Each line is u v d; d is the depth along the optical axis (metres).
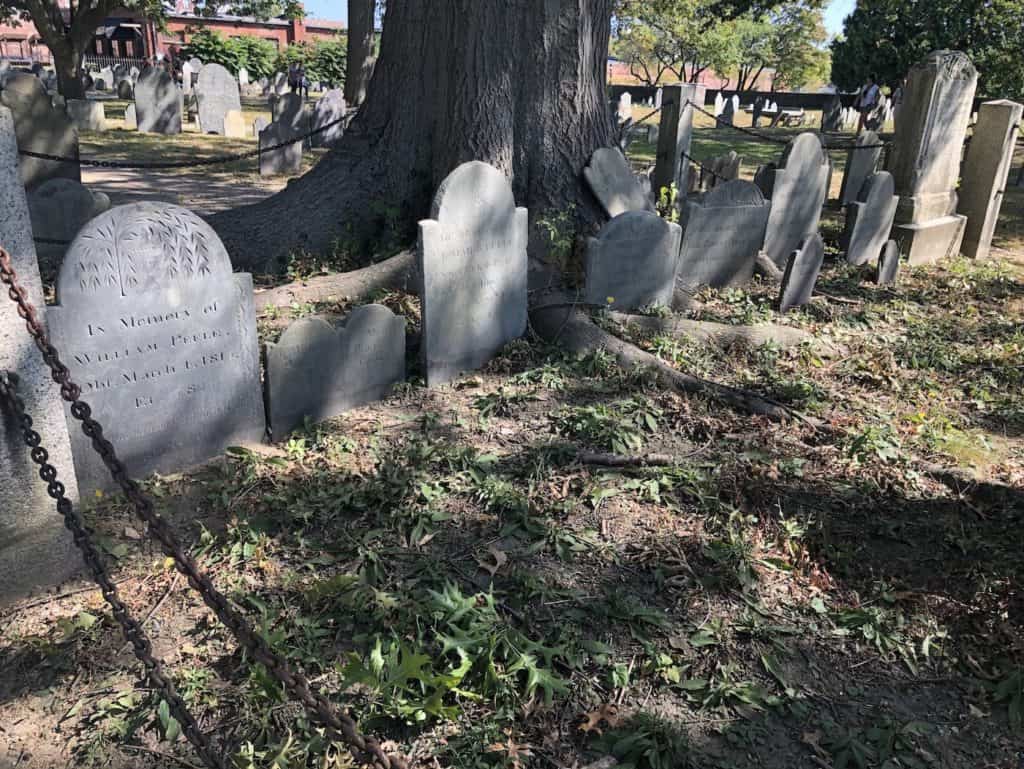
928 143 10.40
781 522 4.52
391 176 8.77
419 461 5.04
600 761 3.05
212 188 14.05
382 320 5.82
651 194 10.37
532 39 7.98
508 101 7.74
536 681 3.31
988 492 4.96
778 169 9.67
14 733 3.14
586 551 4.32
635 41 52.56
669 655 3.61
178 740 3.10
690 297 8.44
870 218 10.22
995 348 7.59
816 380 6.71
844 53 30.64
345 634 3.64
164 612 3.76
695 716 3.32
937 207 10.98
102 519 4.39
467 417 5.78
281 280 8.42
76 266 4.21
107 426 4.55
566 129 8.27
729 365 6.87
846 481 5.04
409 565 4.13
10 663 3.46
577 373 6.46
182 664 3.44
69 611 3.78
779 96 44.06
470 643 3.43
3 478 3.61
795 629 3.81
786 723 3.32
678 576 4.12
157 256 4.51
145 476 4.81
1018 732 3.32
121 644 3.57
